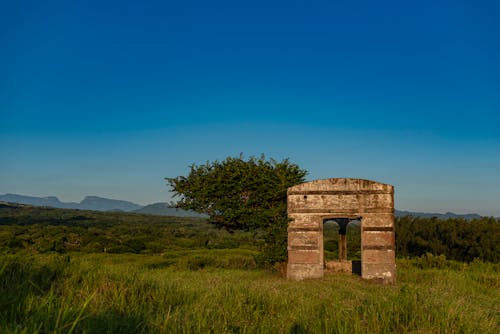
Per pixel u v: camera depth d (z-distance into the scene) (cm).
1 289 739
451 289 1362
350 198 2080
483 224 3375
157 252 5509
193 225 14138
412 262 2686
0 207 17212
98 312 678
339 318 760
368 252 2008
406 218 3831
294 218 2117
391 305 847
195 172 2306
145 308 782
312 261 2067
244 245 6200
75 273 935
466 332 716
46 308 661
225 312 815
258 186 2212
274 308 924
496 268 2527
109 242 5931
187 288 1069
